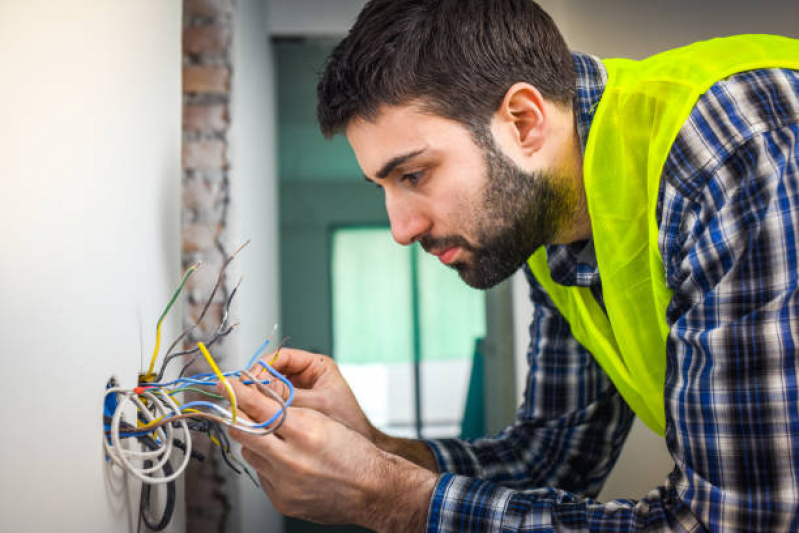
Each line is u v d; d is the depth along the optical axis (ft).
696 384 2.18
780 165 2.09
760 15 6.55
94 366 2.04
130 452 2.09
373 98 2.34
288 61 9.94
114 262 2.24
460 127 2.39
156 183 2.80
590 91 2.64
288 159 11.05
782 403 2.05
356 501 2.45
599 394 3.48
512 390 8.35
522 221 2.56
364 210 11.59
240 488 5.87
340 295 11.71
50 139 1.75
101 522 2.10
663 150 2.40
